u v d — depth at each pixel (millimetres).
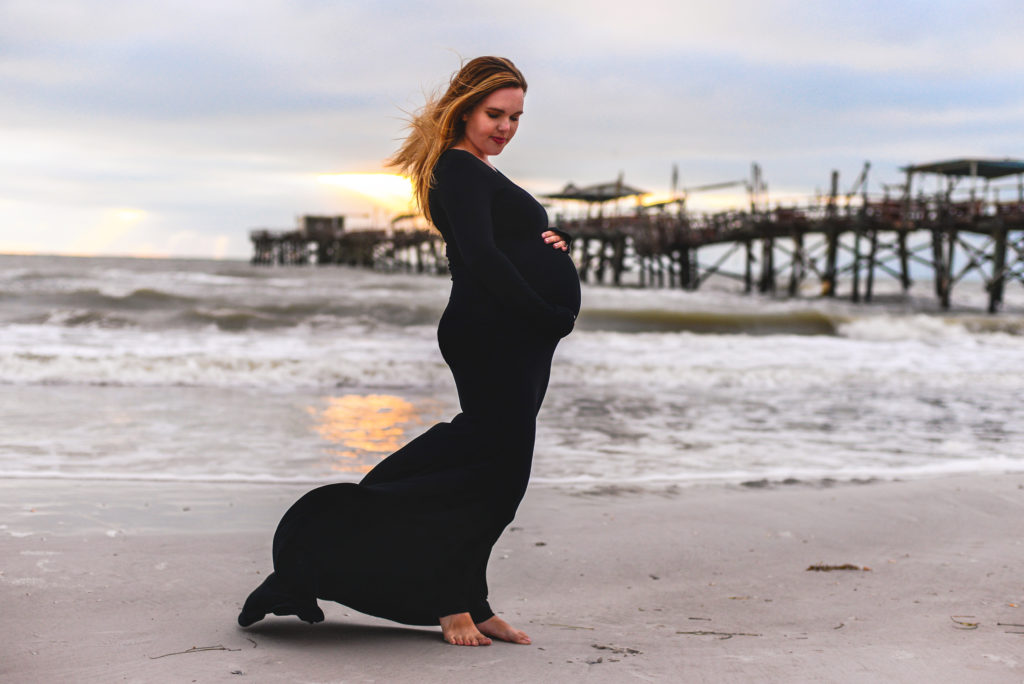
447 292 26516
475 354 2143
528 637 2246
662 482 5176
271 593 2156
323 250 82438
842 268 33375
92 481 4664
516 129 2227
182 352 11625
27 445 5867
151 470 5195
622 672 1919
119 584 2727
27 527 3543
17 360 9719
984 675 1936
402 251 66500
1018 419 8297
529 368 2150
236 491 4590
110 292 20031
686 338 15984
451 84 2197
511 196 2176
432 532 2131
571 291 2225
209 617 2387
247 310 19172
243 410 7859
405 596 2129
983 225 28938
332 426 7145
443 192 2129
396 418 7707
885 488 4926
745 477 5387
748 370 11273
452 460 2164
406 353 12500
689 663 2010
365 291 26219
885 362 13141
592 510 4348
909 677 1910
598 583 3115
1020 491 4809
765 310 25672
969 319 20453
